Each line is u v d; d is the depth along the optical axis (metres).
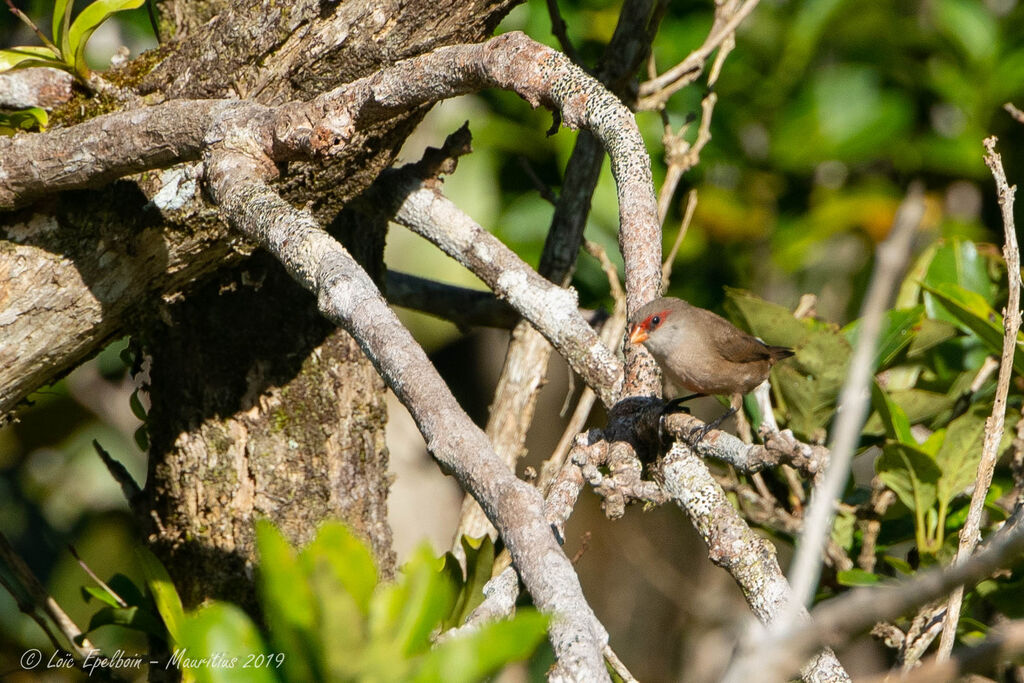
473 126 13.56
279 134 5.98
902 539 8.22
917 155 13.39
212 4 7.70
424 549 3.62
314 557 3.51
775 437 4.82
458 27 6.72
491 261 7.23
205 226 6.70
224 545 7.84
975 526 5.46
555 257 9.27
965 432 7.66
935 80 13.23
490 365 16.12
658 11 9.00
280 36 6.64
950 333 8.58
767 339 8.97
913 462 7.59
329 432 8.02
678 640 15.15
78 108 7.02
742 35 13.44
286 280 7.92
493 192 13.68
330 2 6.57
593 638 3.64
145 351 8.16
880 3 13.47
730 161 13.61
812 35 13.25
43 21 12.98
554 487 5.38
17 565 8.21
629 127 5.79
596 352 6.54
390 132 6.82
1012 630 2.70
